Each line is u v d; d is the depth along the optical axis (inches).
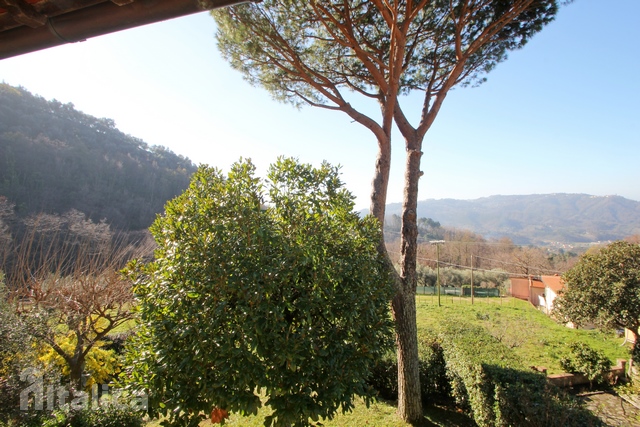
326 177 137.9
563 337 443.5
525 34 216.5
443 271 1192.8
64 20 39.4
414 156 223.3
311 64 238.8
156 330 113.0
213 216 121.1
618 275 305.9
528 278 1015.0
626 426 189.9
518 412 166.2
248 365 105.6
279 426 106.3
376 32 225.6
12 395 168.6
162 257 127.7
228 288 109.2
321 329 117.9
